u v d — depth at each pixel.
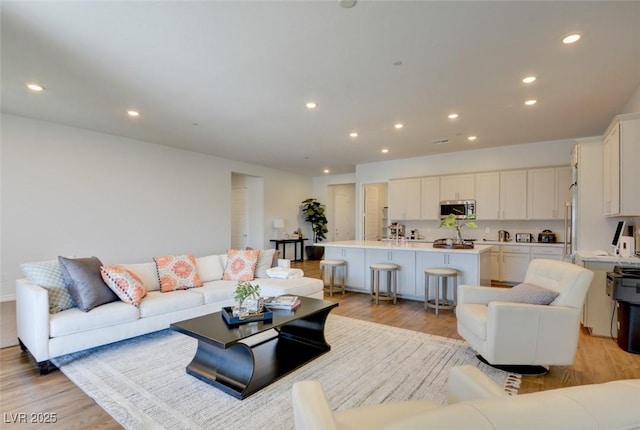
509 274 5.96
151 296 3.40
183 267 3.93
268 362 2.66
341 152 6.79
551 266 2.75
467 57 2.81
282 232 9.36
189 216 6.72
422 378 2.45
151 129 5.11
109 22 2.31
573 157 4.52
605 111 4.17
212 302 3.73
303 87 3.45
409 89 3.50
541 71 3.06
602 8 2.13
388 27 2.37
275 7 2.14
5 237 4.45
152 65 2.97
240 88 3.47
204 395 2.22
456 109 4.12
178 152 6.52
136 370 2.59
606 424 0.57
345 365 2.68
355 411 1.32
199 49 2.69
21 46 2.63
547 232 5.95
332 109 4.13
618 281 2.99
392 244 5.48
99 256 5.34
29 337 2.63
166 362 2.74
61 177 4.93
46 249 4.78
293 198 9.83
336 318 4.05
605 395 0.63
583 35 2.46
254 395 2.21
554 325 2.40
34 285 2.75
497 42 2.57
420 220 7.35
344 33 2.45
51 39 2.53
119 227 5.60
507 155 6.23
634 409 0.60
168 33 2.45
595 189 4.02
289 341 3.13
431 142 5.91
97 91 3.57
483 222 6.66
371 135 5.41
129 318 3.00
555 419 0.58
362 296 5.31
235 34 2.47
